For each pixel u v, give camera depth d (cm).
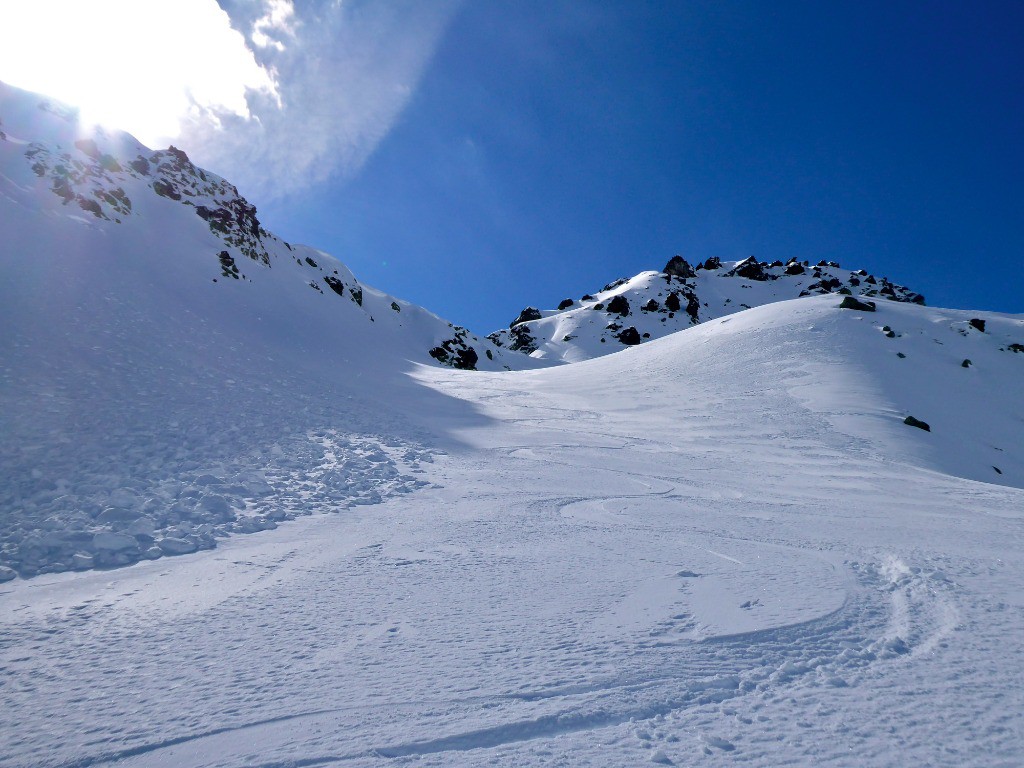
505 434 2141
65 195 3756
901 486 1627
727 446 2270
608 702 330
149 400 1468
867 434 2528
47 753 282
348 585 544
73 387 1402
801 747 291
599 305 15225
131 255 3591
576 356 12838
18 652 397
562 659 383
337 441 1495
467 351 9238
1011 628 461
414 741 291
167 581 554
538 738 296
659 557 667
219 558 635
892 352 3772
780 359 3778
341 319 5809
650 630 436
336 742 290
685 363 4072
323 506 925
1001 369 3656
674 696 340
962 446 2639
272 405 1795
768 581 575
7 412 1136
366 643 410
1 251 2417
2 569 564
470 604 492
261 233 6606
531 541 736
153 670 371
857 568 646
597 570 602
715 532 850
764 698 343
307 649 400
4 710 323
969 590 566
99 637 423
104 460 997
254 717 312
